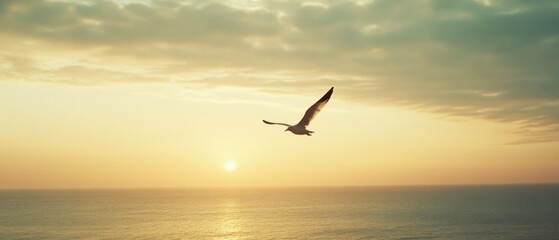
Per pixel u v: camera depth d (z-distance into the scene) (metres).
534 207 190.75
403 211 180.88
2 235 109.19
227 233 113.50
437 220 142.88
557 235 107.12
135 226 127.62
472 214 162.75
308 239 103.75
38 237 105.62
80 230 118.31
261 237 106.88
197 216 160.50
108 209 196.75
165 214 169.62
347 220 144.75
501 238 104.19
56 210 189.88
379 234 111.69
